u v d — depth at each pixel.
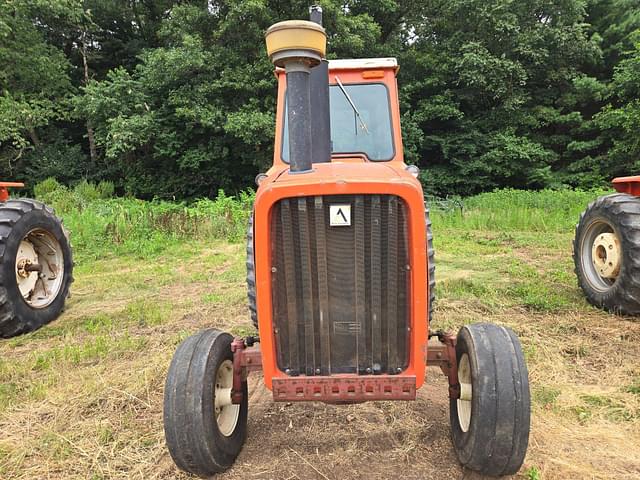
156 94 17.50
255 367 2.98
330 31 16.69
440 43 20.00
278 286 2.53
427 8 19.70
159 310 5.88
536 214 12.24
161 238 10.26
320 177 2.42
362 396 2.53
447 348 2.93
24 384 4.10
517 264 7.72
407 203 2.42
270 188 2.41
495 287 6.32
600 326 4.95
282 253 2.50
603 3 21.58
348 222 2.43
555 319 5.18
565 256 8.35
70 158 19.75
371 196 2.41
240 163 18.66
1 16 17.80
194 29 17.14
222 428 2.92
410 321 2.55
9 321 5.18
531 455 2.98
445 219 12.59
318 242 2.45
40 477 2.95
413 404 3.59
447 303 5.75
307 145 2.53
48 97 19.81
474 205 14.52
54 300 5.85
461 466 2.89
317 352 2.59
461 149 18.95
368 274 2.50
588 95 19.61
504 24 17.94
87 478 2.93
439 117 18.86
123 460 3.08
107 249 9.69
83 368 4.40
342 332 2.57
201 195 19.14
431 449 3.07
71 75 21.86
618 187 5.69
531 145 18.73
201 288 6.97
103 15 21.56
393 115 3.87
